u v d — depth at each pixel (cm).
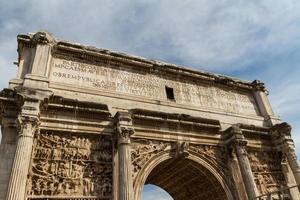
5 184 1439
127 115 1864
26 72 1873
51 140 1698
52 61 2005
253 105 2720
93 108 1841
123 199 1576
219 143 2202
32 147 1588
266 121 2606
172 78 2434
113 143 1812
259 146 2398
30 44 2006
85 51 2128
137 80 2244
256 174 2256
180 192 2455
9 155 1532
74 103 1800
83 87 1970
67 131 1747
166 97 2275
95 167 1723
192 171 2144
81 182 1642
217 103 2500
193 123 2136
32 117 1576
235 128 2211
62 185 1590
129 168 1694
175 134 2062
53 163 1638
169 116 2061
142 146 1911
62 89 1884
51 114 1745
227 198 2000
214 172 2061
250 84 2814
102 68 2159
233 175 2075
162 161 1928
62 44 2083
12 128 1622
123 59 2252
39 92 1695
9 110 1670
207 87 2567
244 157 2114
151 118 1991
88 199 1605
